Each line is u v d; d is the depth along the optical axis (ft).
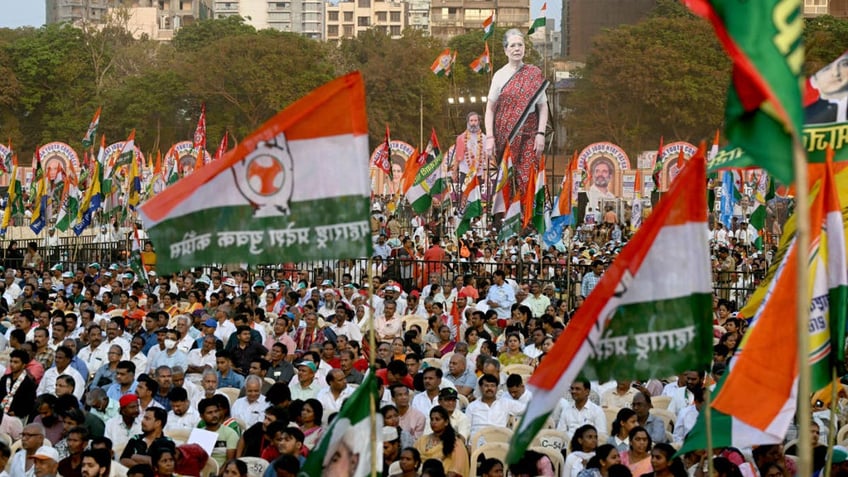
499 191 181.88
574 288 164.76
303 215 47.24
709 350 45.55
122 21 637.71
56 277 178.09
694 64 449.89
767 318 47.80
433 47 522.06
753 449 72.23
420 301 149.38
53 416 83.35
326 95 47.09
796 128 33.63
